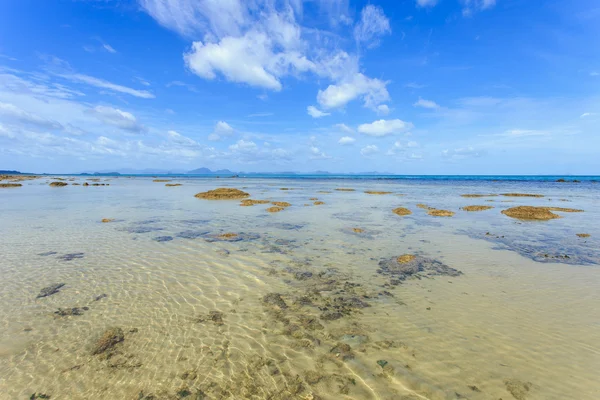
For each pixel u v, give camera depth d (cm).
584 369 468
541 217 1792
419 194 3669
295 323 609
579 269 905
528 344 531
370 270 905
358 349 523
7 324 590
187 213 1983
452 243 1215
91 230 1423
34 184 5266
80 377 454
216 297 722
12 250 1084
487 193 3806
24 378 450
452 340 545
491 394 420
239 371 471
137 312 646
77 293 733
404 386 438
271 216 1877
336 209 2223
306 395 425
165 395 422
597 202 2728
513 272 883
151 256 1028
